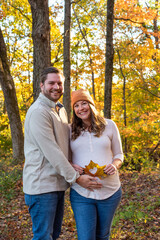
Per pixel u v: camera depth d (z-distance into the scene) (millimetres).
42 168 2084
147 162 8062
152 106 10438
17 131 9719
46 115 2100
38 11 5211
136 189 5805
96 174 2168
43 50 5328
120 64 10227
